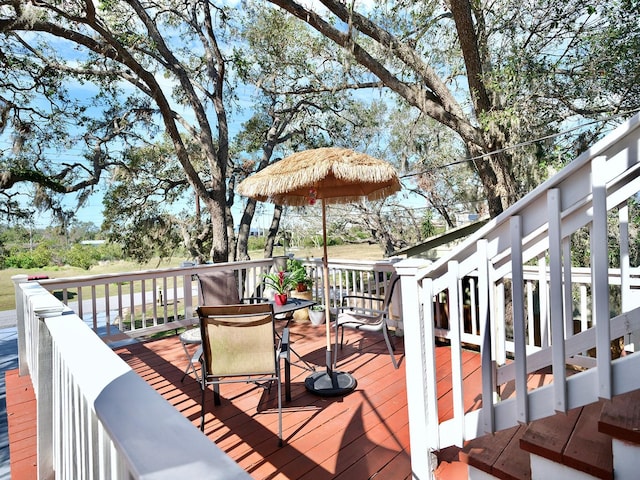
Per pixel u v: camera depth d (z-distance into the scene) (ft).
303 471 7.08
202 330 8.46
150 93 29.17
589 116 17.57
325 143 39.50
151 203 38.11
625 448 4.41
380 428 8.55
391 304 16.17
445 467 6.77
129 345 15.71
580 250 18.17
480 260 5.74
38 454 6.73
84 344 4.23
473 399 9.68
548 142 17.74
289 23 27.02
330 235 41.50
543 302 9.80
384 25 20.62
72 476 4.23
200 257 38.99
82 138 32.53
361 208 38.22
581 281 10.29
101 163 33.40
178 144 28.09
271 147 39.91
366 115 35.12
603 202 4.40
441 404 9.55
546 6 17.61
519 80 17.07
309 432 8.45
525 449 5.34
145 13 29.01
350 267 17.94
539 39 18.22
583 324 10.18
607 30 16.72
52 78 29.71
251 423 8.93
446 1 16.98
